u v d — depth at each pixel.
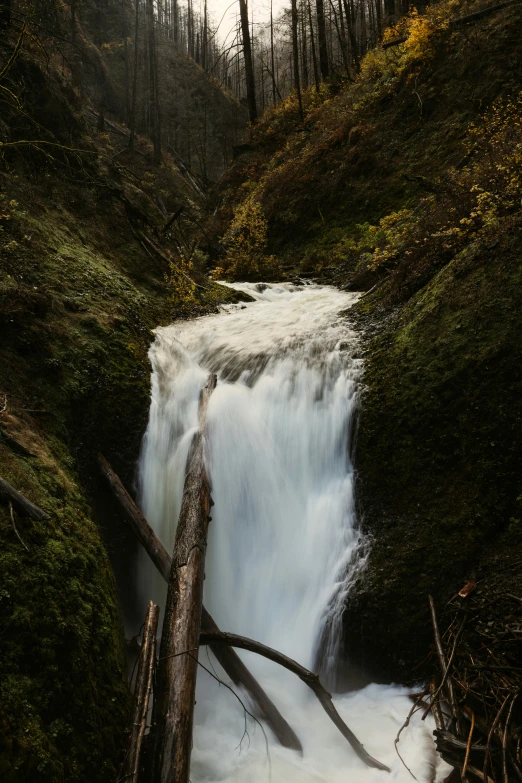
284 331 7.95
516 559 4.98
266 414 6.75
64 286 7.70
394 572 5.39
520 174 7.25
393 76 15.88
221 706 4.96
